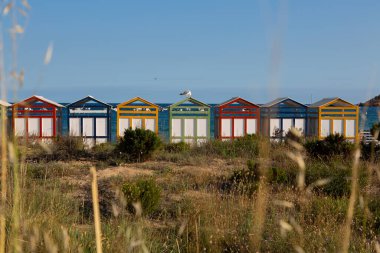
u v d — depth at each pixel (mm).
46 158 14703
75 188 10398
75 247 4488
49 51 1517
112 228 6422
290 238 5793
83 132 25000
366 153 12766
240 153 16953
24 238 3510
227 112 25297
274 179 10539
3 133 1919
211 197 8594
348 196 9609
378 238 6535
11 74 1492
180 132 25188
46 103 24047
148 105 24812
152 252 5570
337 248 5332
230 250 5984
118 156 15484
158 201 8477
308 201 7879
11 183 5074
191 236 6391
